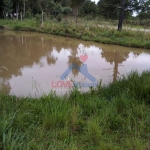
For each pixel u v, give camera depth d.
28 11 26.30
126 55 7.94
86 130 2.30
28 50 8.22
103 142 2.02
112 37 11.22
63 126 2.37
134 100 2.98
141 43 9.91
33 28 16.44
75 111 2.58
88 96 3.34
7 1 23.75
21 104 2.91
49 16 21.97
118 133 2.27
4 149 1.75
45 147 1.98
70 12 28.30
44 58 6.84
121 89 3.37
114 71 5.44
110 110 2.67
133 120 2.53
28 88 3.93
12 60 6.36
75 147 1.91
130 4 33.31
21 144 1.86
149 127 2.36
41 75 4.82
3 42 10.09
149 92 3.10
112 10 34.78
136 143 2.03
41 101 2.96
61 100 2.98
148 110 2.78
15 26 17.17
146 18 33.50
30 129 2.27
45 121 2.37
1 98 3.03
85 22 15.66
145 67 6.07
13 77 4.63
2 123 2.08
